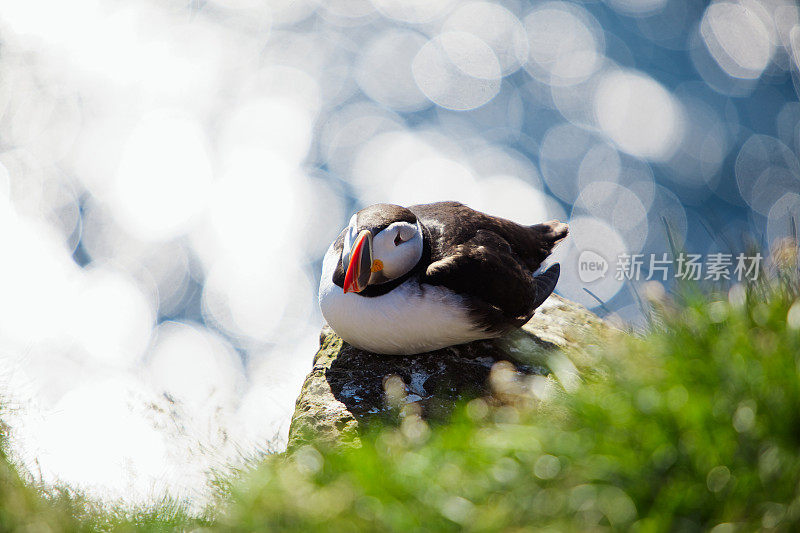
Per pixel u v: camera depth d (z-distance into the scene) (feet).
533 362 19.48
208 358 42.83
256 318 45.96
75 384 24.61
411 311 17.80
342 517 13.92
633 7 67.97
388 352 19.30
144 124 60.85
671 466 13.28
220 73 65.77
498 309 18.33
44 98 62.28
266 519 14.33
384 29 67.56
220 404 23.80
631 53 64.13
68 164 57.06
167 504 17.01
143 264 49.21
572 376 16.89
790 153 55.26
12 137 58.59
